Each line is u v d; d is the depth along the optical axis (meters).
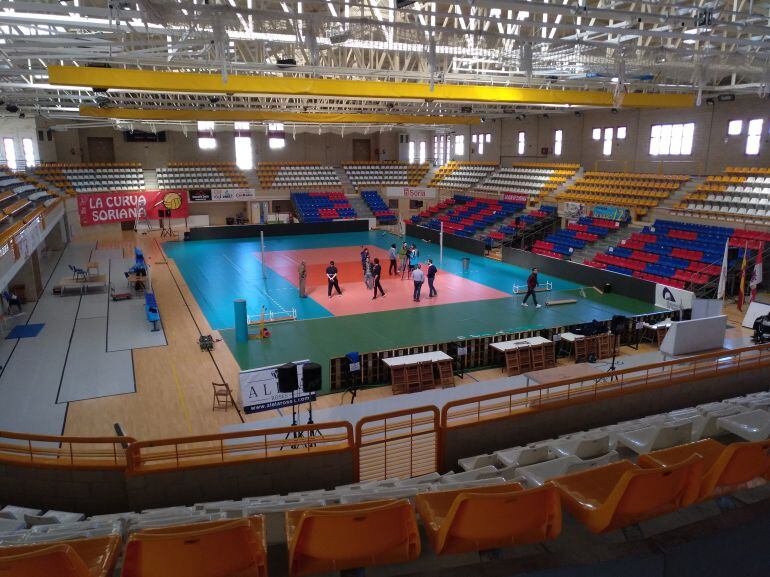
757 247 24.39
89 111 29.77
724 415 8.10
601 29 15.72
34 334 19.38
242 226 40.59
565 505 4.29
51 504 8.37
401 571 3.99
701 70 18.92
